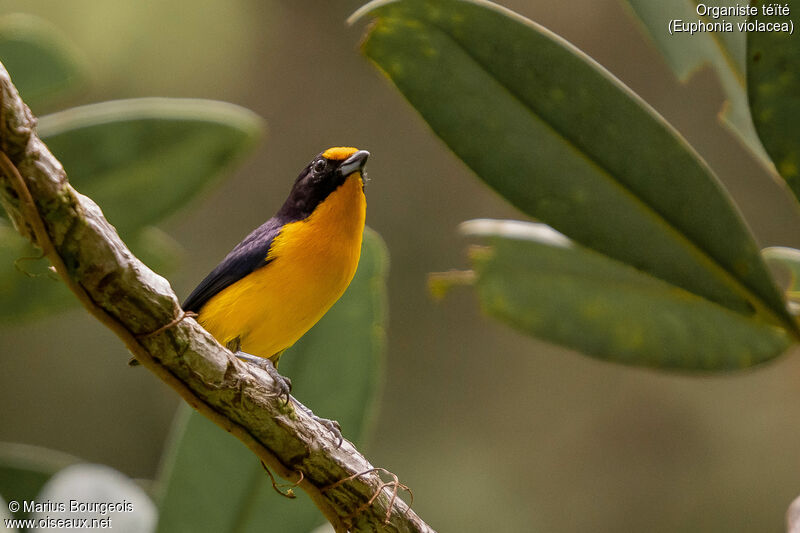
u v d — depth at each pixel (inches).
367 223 788.0
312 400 266.2
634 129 203.5
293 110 806.5
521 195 212.7
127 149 279.1
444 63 206.7
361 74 818.8
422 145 808.3
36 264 277.3
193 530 253.8
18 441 673.6
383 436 740.0
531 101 207.6
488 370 765.3
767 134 187.9
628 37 800.9
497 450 741.3
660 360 262.5
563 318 276.1
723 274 206.5
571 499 722.2
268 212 786.2
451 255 786.8
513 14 201.2
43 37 306.2
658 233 208.8
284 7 810.2
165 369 217.0
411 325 769.6
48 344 689.0
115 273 199.0
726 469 706.2
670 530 695.7
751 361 251.6
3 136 180.2
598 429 739.4
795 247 730.2
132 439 687.1
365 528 245.0
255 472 255.1
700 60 253.3
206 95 765.3
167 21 737.0
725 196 201.3
